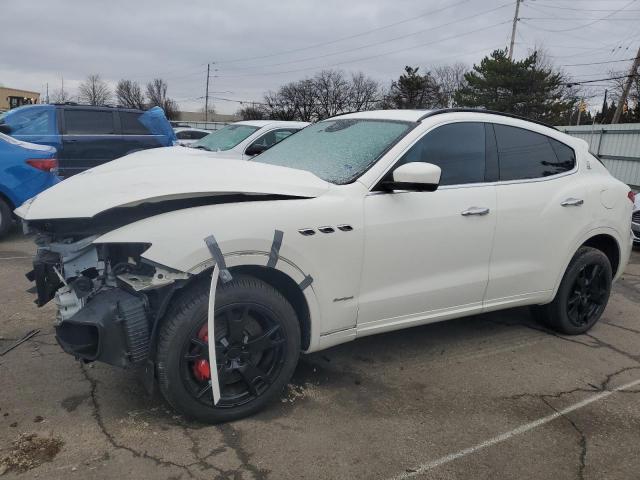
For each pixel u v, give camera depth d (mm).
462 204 3709
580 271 4539
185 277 2758
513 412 3365
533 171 4211
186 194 2871
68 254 2928
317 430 3055
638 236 8672
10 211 7285
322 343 3338
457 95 45312
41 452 2727
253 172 3260
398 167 3471
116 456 2729
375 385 3629
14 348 3900
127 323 2748
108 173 3311
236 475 2643
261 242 2910
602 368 4074
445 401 3461
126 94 88062
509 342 4496
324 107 71938
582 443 3064
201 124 49250
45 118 10000
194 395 2914
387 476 2701
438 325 4816
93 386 3402
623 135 15781
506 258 4016
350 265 3277
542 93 41812
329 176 3518
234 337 2979
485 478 2725
